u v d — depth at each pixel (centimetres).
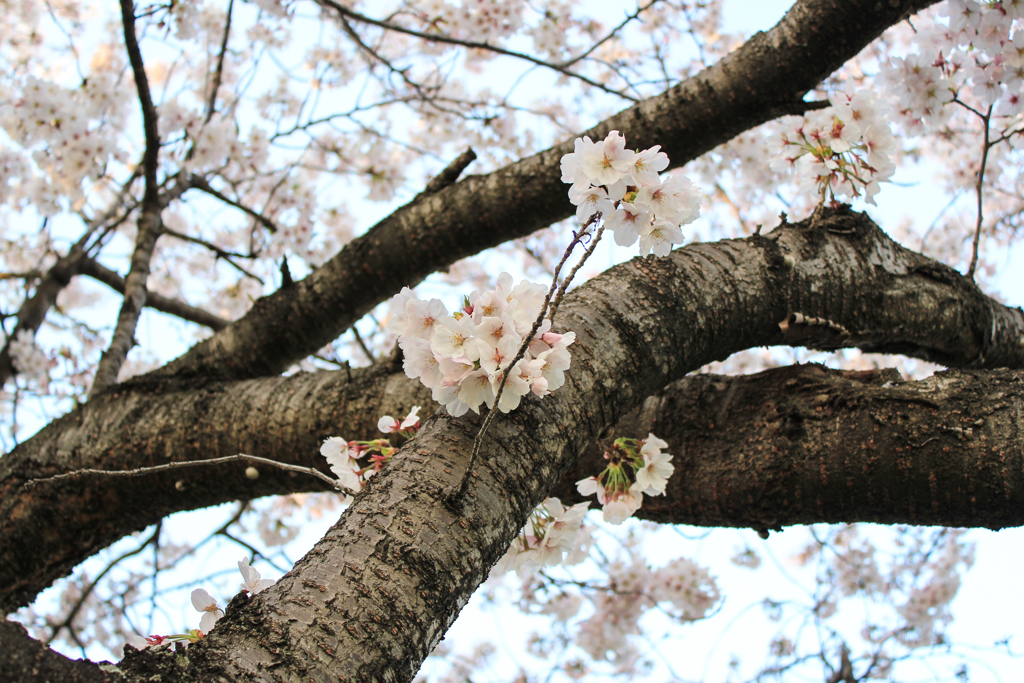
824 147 144
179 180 230
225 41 241
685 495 134
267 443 147
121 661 98
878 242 145
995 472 123
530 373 108
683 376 138
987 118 160
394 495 107
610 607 250
